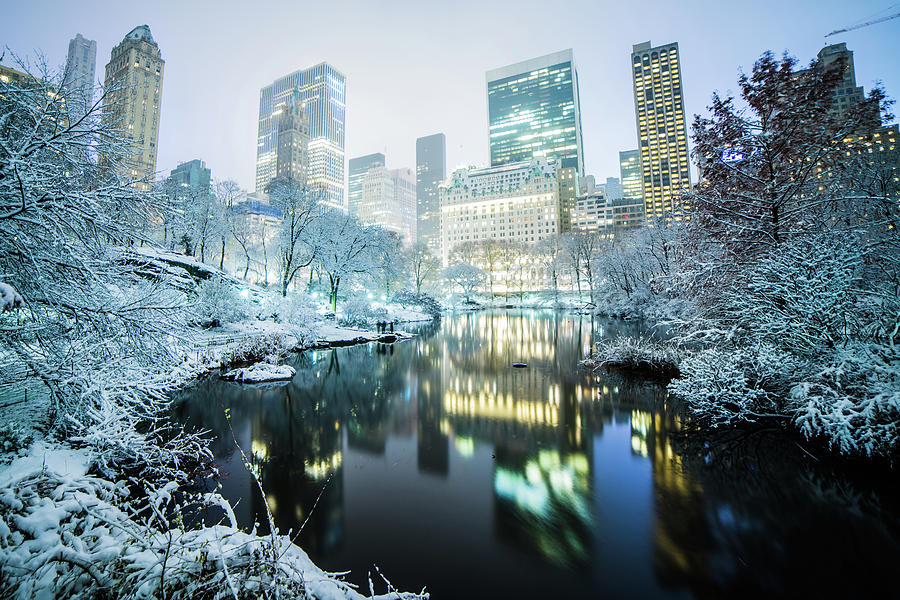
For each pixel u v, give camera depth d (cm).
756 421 894
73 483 429
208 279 2423
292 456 829
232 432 972
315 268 3656
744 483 659
